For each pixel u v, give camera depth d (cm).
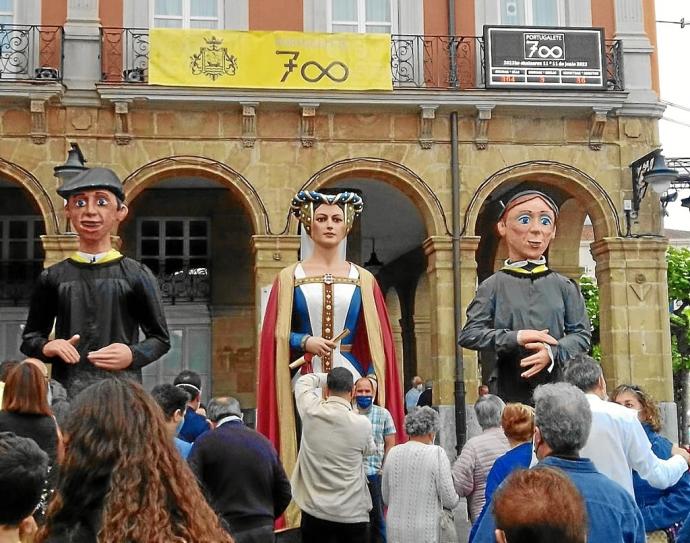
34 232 2205
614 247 1920
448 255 1894
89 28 1853
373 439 807
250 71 1855
